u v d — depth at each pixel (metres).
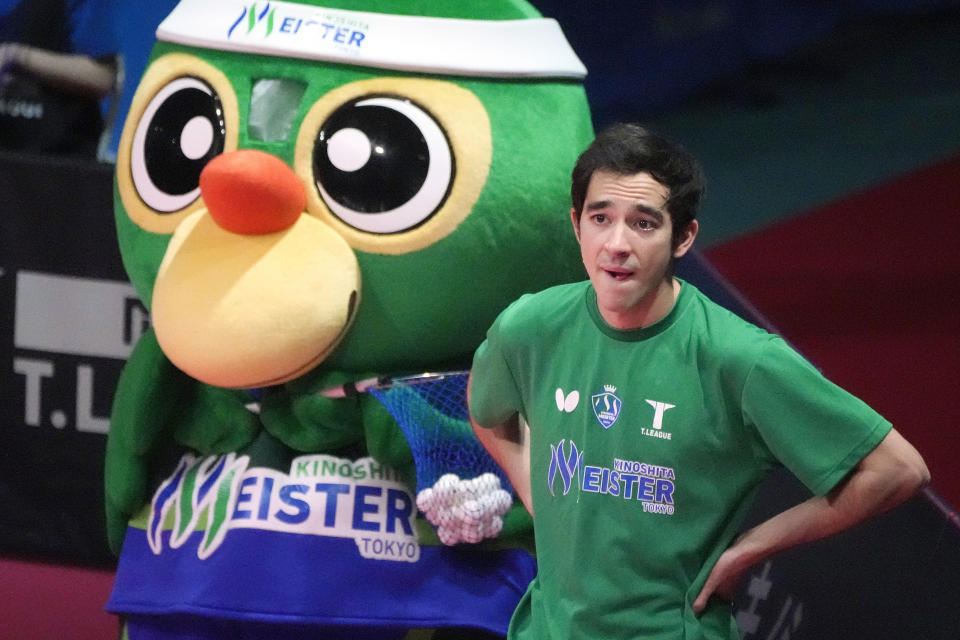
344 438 9.34
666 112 24.56
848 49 27.17
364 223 8.81
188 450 10.02
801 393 7.01
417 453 9.06
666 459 7.28
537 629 7.84
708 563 7.40
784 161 22.73
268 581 9.04
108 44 13.20
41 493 12.32
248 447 9.53
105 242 11.82
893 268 19.03
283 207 8.57
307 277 8.62
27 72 12.80
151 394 9.60
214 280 8.63
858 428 7.00
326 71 8.89
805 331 17.14
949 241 19.81
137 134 9.49
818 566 10.04
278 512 9.17
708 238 20.28
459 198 8.77
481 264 8.91
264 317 8.55
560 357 7.64
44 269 11.95
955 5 27.92
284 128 9.02
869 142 23.45
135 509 9.92
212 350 8.62
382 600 9.12
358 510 9.23
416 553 9.26
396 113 8.79
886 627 9.79
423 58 8.81
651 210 7.01
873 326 17.23
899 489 7.05
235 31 9.02
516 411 8.28
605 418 7.40
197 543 9.30
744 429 7.24
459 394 9.12
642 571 7.39
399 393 9.04
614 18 23.75
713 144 23.41
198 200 9.15
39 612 11.88
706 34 24.55
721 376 7.14
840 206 21.20
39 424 12.21
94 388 12.08
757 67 25.58
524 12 9.23
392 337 9.09
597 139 7.21
